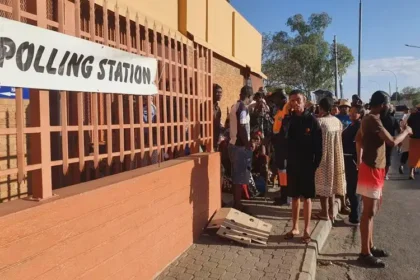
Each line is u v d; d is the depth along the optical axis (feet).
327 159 20.90
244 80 49.96
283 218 21.43
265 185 25.96
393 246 19.30
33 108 9.18
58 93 11.43
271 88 110.73
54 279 9.22
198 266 14.99
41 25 9.11
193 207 17.22
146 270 13.43
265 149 26.58
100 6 12.44
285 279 13.91
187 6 26.76
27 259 8.46
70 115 11.69
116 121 12.55
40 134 9.20
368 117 16.58
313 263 15.84
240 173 21.49
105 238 11.12
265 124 26.89
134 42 14.33
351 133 22.26
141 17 14.64
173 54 16.20
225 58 38.96
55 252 9.23
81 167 10.59
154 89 13.75
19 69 8.26
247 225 18.57
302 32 123.75
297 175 17.51
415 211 25.72
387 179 37.27
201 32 30.78
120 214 11.83
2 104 12.37
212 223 18.74
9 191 12.34
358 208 22.33
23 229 8.34
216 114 24.44
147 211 13.38
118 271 11.78
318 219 21.36
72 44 9.59
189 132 17.80
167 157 16.67
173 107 16.05
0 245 7.84
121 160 12.47
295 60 118.21
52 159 11.43
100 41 11.36
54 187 11.47
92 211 10.53
